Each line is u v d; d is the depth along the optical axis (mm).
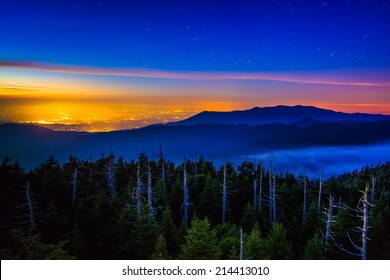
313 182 72312
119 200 44531
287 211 58125
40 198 46000
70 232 37469
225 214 53375
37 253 22625
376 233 41906
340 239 39906
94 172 59094
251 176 75000
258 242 30375
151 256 28188
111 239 37062
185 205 48625
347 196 65250
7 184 47250
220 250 27531
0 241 36312
